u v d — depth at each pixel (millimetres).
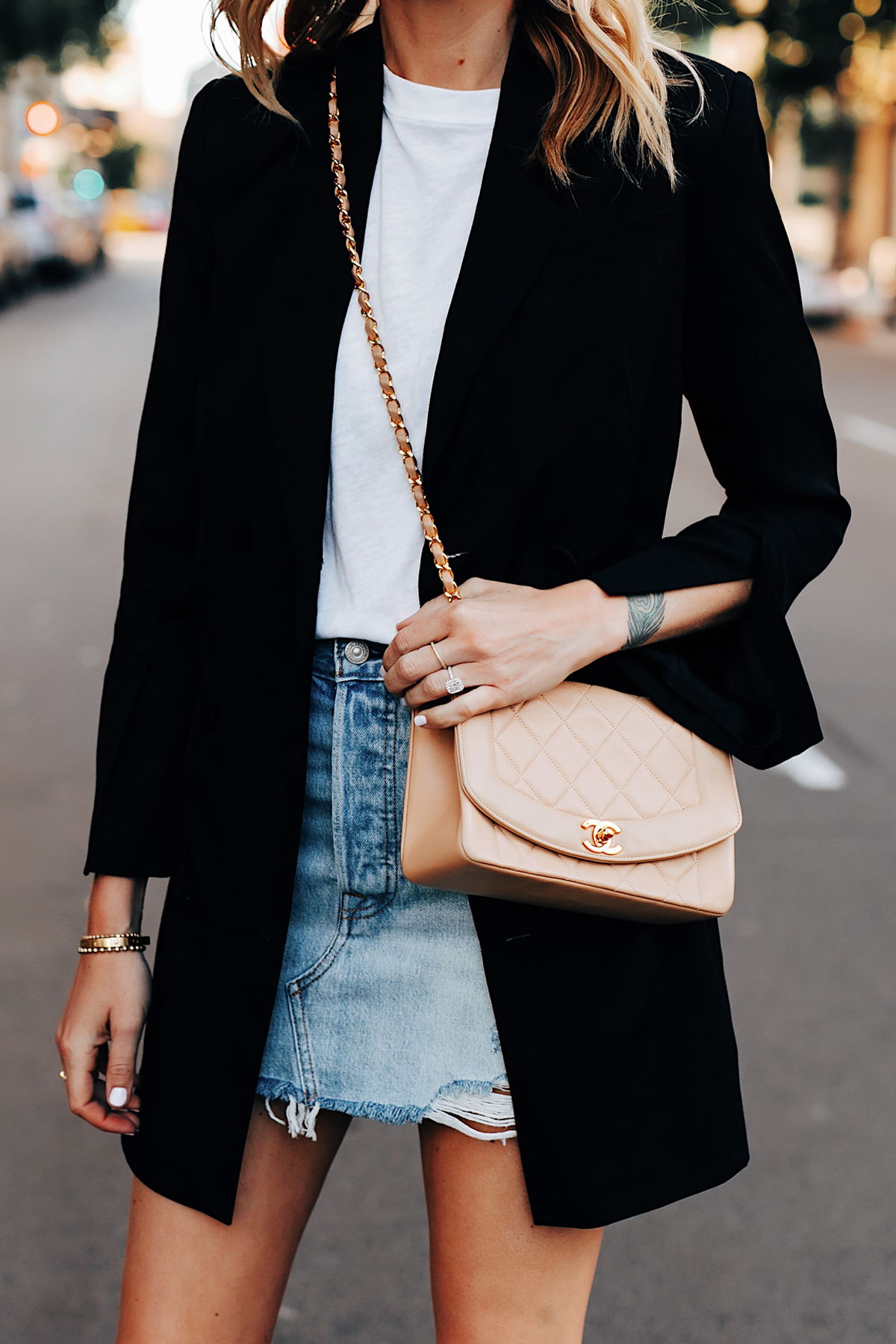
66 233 27672
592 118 1321
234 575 1400
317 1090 1406
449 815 1286
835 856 4367
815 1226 2707
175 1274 1429
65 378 15242
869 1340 2418
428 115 1378
